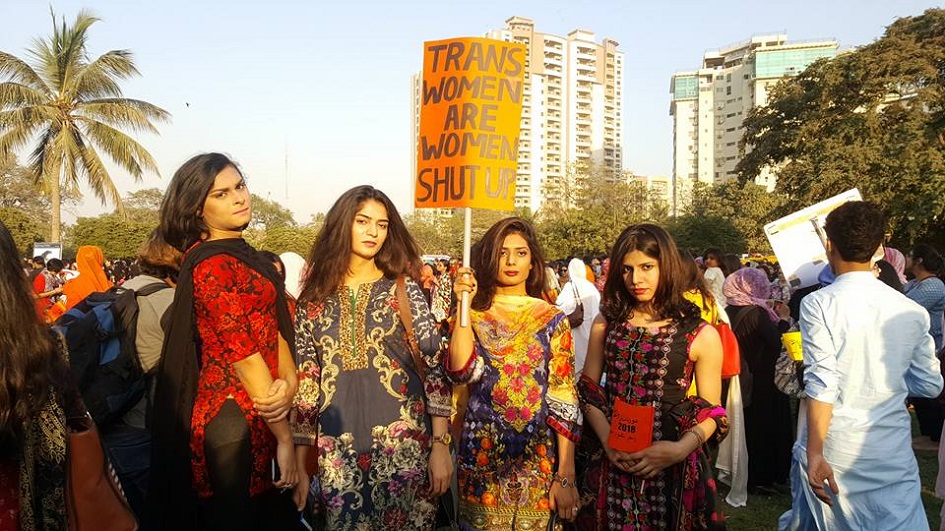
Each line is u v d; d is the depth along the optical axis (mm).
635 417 2676
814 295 2918
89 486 1892
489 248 3039
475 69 3014
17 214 32594
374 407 2797
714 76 110188
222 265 2457
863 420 2758
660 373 2797
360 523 2752
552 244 40469
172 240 2695
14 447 1692
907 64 22562
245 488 2527
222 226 2654
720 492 5480
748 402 5230
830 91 24766
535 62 113750
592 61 121062
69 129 23750
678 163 117562
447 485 2836
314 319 2875
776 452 5383
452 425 3279
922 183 20453
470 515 2908
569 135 118250
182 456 2508
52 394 1774
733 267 7688
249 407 2547
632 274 2881
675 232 41906
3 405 1639
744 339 5414
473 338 2914
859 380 2773
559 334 2938
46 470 1779
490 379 2902
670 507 2746
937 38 23359
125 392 3100
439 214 59250
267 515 2686
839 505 2820
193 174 2609
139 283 3252
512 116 3066
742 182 29156
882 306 2768
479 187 2996
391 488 2785
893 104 24422
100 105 23719
